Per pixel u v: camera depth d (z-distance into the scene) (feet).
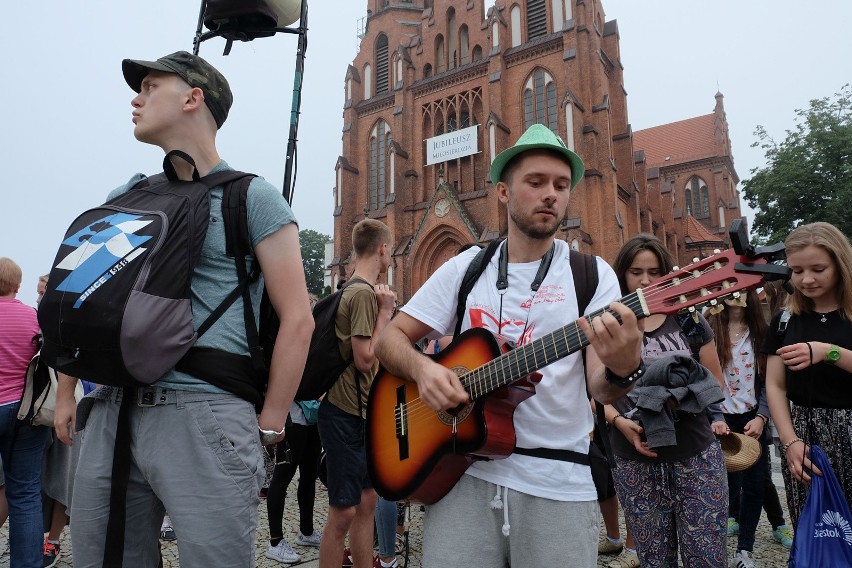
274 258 6.98
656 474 10.36
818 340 10.14
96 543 6.51
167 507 6.37
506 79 102.89
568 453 6.72
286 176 12.17
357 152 122.01
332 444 11.89
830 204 88.12
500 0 107.55
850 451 9.67
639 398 10.05
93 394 7.12
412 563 15.72
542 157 7.06
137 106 7.58
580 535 6.49
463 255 8.11
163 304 6.00
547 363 6.45
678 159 182.09
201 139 7.52
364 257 13.74
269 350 7.30
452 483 7.15
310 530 17.58
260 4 12.11
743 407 16.51
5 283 13.73
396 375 8.36
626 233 102.83
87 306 5.77
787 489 10.48
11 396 12.44
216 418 6.41
